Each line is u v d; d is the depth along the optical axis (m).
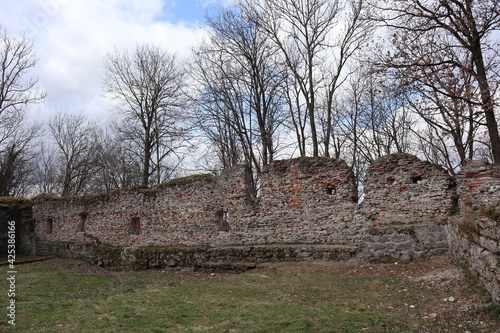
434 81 12.09
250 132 22.25
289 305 7.48
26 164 35.47
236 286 9.79
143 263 14.67
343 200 12.59
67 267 15.94
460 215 10.15
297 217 13.24
